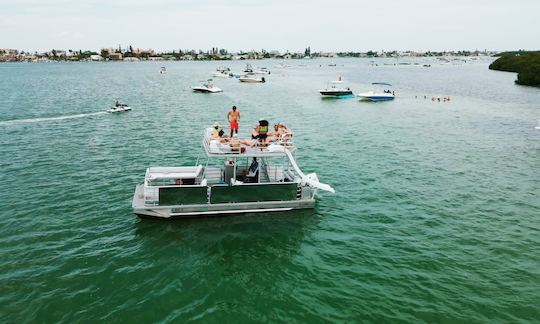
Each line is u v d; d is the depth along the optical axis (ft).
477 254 63.52
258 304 50.19
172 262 58.95
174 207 70.49
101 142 136.05
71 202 80.38
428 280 56.03
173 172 77.20
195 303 50.03
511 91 355.36
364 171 108.17
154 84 430.20
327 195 88.38
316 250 63.72
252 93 340.80
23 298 49.47
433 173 107.86
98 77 555.69
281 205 75.41
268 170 82.64
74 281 53.42
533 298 52.13
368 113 226.99
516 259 62.08
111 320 46.26
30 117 187.21
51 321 45.75
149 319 46.75
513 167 115.24
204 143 77.77
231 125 78.13
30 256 59.26
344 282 55.21
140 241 64.69
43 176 96.84
